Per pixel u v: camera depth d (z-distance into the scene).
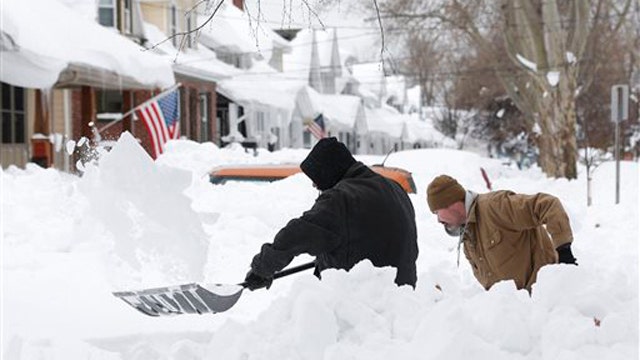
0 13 31.94
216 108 79.81
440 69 89.81
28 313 11.37
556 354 7.20
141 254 10.46
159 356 8.85
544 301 7.98
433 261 18.12
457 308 7.36
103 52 37.62
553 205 9.84
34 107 42.56
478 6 67.38
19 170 25.48
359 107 105.19
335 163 9.27
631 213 24.97
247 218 18.42
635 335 7.29
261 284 8.83
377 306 8.11
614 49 84.38
